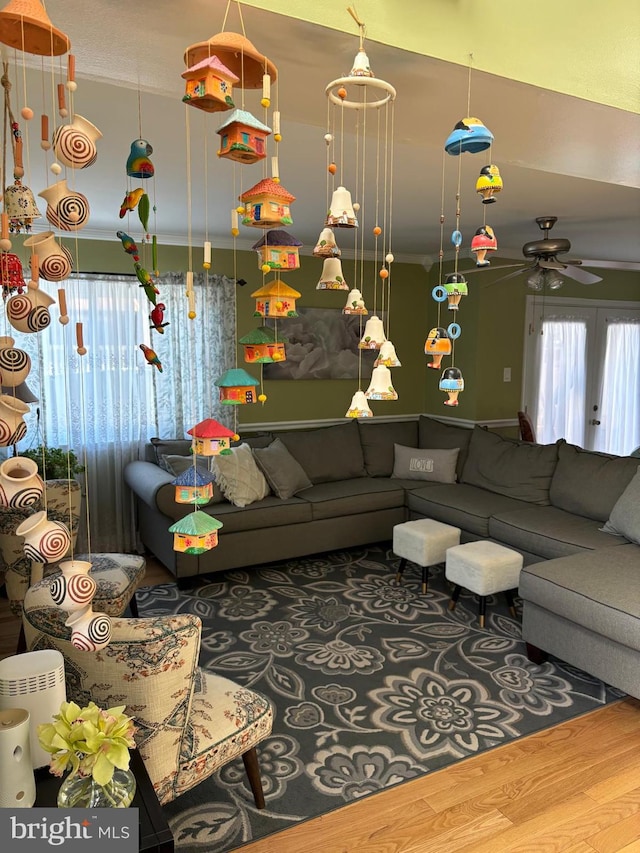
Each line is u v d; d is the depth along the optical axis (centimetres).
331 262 170
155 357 155
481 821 193
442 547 373
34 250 114
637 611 241
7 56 129
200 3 122
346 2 134
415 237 476
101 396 439
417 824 192
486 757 224
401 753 226
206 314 468
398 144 251
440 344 200
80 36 137
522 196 350
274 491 433
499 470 447
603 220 421
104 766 114
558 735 237
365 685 272
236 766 220
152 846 121
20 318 114
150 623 152
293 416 525
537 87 165
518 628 329
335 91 157
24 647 243
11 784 122
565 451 414
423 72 155
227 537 390
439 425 529
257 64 124
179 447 441
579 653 267
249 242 488
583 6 172
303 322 516
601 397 654
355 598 368
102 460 446
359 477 504
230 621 335
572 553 333
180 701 157
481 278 532
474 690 268
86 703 154
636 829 190
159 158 273
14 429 109
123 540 460
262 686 270
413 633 322
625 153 221
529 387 591
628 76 182
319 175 302
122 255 446
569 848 183
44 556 112
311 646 307
